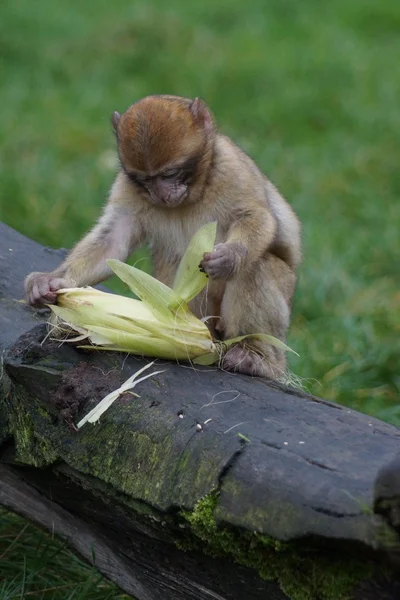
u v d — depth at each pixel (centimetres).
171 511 591
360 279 1384
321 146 1828
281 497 545
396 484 496
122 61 2234
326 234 1501
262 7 2603
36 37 2344
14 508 771
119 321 700
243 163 900
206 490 575
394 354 1202
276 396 657
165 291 714
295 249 962
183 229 902
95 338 691
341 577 542
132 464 620
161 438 613
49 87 2091
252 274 854
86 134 1858
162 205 865
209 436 597
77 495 690
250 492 559
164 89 2100
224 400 646
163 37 2370
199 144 858
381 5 2592
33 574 807
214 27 2491
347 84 2088
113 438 636
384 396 1137
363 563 534
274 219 896
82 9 2588
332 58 2220
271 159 1747
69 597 784
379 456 559
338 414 627
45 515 750
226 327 857
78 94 2048
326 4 2631
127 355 700
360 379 1155
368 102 2000
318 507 529
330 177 1703
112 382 667
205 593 632
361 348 1208
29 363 679
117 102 2020
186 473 590
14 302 838
